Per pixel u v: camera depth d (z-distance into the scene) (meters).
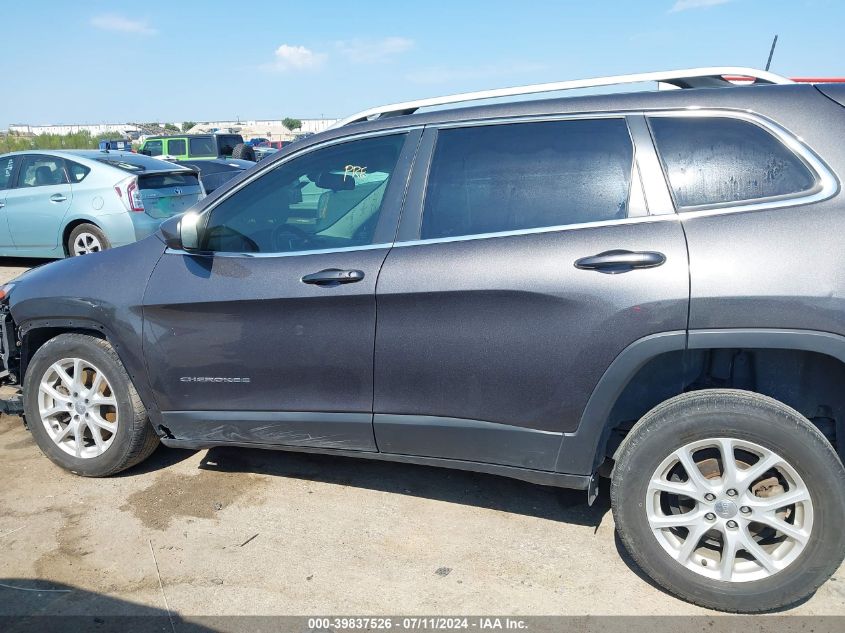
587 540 3.31
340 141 3.41
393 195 3.23
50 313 3.78
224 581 3.02
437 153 3.21
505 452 3.06
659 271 2.71
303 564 3.14
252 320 3.34
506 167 3.08
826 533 2.61
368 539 3.33
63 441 3.96
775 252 2.62
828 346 2.57
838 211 2.62
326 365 3.24
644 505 2.81
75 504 3.66
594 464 2.96
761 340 2.63
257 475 3.97
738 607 2.74
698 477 2.75
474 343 2.98
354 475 3.96
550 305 2.85
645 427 2.79
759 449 2.67
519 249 2.93
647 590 2.94
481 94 3.26
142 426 3.79
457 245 3.04
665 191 2.83
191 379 3.52
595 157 2.96
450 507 3.62
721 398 2.71
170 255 3.62
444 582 3.01
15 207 9.53
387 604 2.87
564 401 2.90
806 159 2.71
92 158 9.34
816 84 2.85
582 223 2.90
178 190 9.68
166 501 3.69
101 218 9.08
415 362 3.09
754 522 2.74
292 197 3.44
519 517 3.52
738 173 2.79
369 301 3.12
